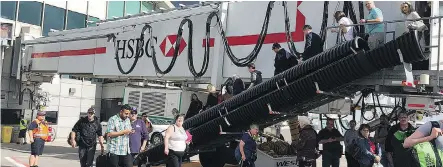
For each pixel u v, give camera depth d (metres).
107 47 16.81
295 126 13.04
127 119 8.56
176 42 14.08
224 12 12.67
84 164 10.12
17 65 21.91
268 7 11.65
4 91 22.20
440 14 8.88
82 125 10.12
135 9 31.14
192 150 10.94
